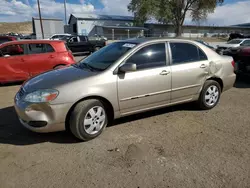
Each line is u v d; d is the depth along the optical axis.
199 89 4.36
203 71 4.30
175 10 39.59
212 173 2.55
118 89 3.41
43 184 2.40
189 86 4.18
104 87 3.29
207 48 4.51
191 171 2.59
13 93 6.27
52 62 7.38
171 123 3.97
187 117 4.24
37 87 3.18
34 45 7.24
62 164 2.76
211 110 4.60
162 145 3.19
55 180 2.47
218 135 3.49
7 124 4.00
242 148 3.09
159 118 4.20
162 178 2.47
